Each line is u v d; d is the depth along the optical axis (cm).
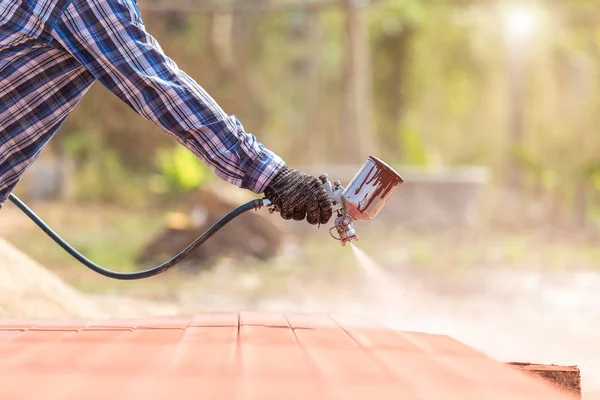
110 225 2114
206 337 297
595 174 2594
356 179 321
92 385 204
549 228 2348
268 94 3569
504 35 2989
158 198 2705
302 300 1059
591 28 3475
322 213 309
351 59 2259
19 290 573
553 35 3478
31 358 246
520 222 2430
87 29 303
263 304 1015
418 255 1559
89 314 617
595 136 3062
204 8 2153
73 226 2066
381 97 3856
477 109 4200
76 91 320
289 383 209
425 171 2002
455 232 1950
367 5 2336
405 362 247
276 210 316
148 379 212
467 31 3791
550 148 3388
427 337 309
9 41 304
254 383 208
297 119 3816
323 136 3912
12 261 593
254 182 310
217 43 3145
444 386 209
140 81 304
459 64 3991
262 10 2217
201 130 306
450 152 4266
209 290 1130
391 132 3888
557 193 2562
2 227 1938
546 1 2939
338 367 236
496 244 1797
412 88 4000
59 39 304
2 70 308
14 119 315
